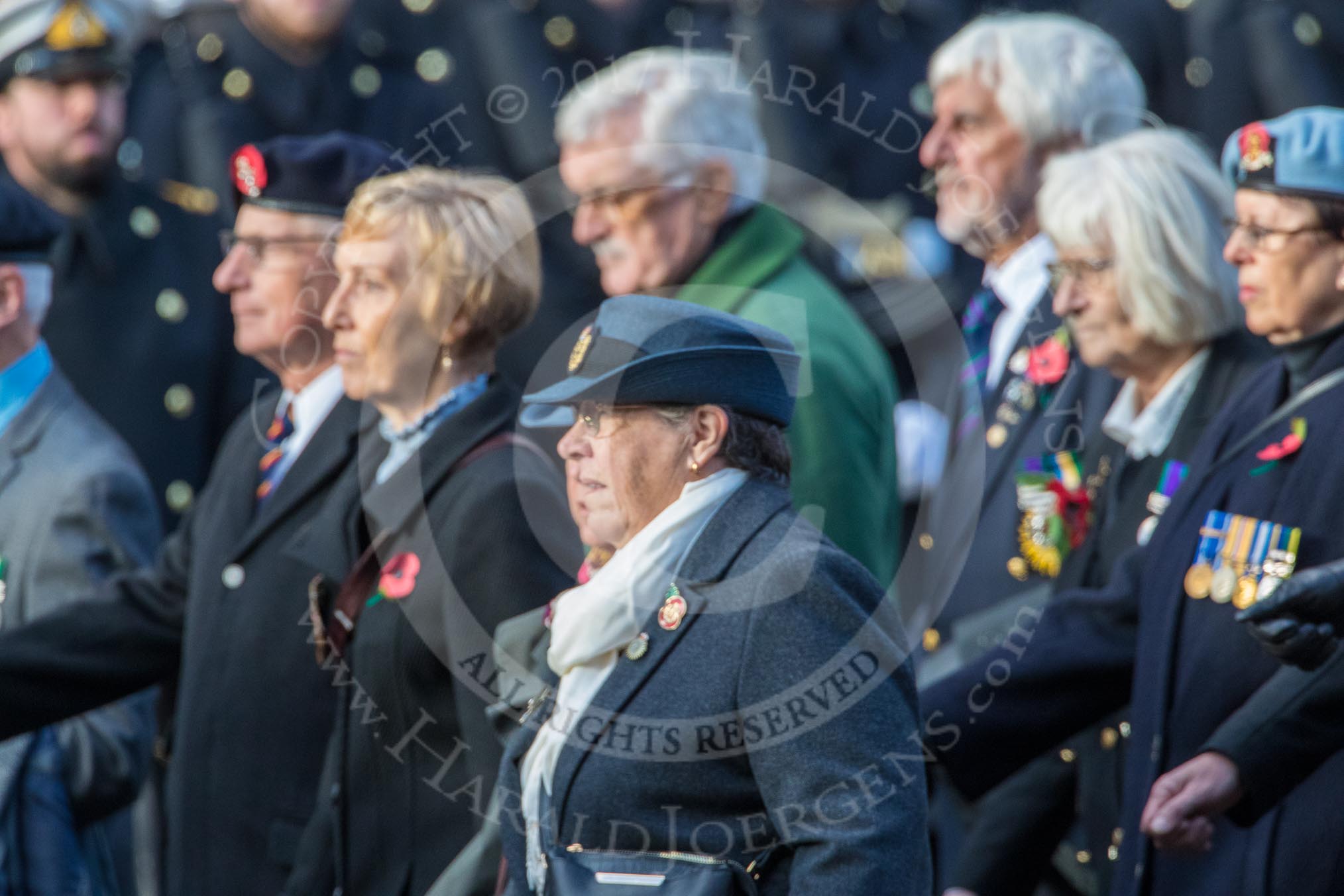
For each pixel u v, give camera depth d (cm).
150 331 1880
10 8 1875
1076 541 1362
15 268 1499
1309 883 1105
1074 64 1491
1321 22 2420
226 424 1927
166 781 1599
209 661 1245
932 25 2294
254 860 1208
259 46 2300
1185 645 1171
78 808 1430
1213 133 2442
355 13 2361
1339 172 1151
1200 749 1151
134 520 1484
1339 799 1107
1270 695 1100
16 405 1499
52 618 1370
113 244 1883
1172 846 1109
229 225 1959
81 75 1859
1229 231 1303
